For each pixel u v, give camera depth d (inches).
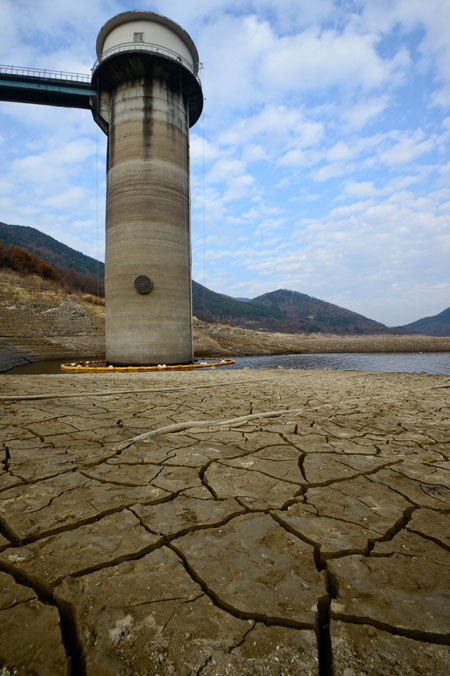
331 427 173.0
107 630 49.0
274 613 52.6
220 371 598.9
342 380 412.8
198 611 52.8
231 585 58.9
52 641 47.4
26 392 267.1
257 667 43.6
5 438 146.5
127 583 59.1
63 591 56.8
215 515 84.2
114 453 129.3
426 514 85.4
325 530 77.5
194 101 898.1
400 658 45.1
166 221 783.7
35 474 108.5
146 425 171.3
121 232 776.9
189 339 841.5
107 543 71.4
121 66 761.0
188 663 44.0
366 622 51.0
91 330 1581.0
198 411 208.5
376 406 233.5
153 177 773.3
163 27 792.3
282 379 422.9
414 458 127.5
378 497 95.1
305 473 112.3
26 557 66.0
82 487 99.5
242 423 180.1
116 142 795.4
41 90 821.9
